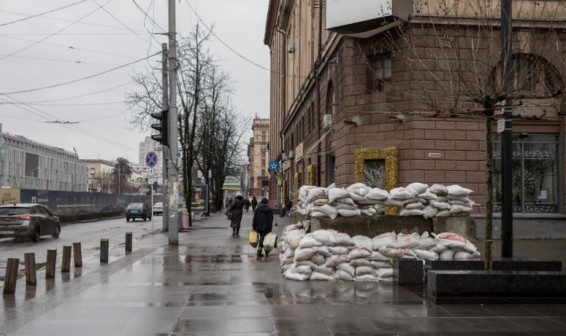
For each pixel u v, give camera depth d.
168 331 6.55
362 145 19.39
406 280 9.80
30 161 85.56
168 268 12.23
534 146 18.95
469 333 6.45
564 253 14.73
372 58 19.53
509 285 8.15
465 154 18.14
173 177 18.20
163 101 24.50
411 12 17.36
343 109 20.39
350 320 7.09
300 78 37.72
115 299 8.53
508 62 9.65
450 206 11.02
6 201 30.33
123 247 17.83
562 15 16.56
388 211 15.52
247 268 12.20
